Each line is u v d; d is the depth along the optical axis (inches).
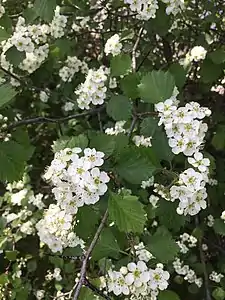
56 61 15.8
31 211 14.3
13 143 9.8
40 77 16.0
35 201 14.5
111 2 14.7
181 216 10.3
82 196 8.4
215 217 14.3
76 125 14.8
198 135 9.2
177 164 12.1
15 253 13.5
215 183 14.0
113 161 9.2
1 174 9.8
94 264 11.8
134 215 8.5
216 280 13.1
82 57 17.2
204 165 9.0
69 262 13.2
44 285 14.1
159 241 9.4
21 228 14.1
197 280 13.1
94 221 9.2
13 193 15.2
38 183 15.8
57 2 13.0
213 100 16.4
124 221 8.5
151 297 8.6
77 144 9.0
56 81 16.8
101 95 11.4
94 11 15.6
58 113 16.6
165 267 13.0
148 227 12.6
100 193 8.4
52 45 15.5
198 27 15.3
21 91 15.5
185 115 9.0
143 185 12.3
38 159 16.8
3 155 9.8
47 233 11.5
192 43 15.9
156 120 10.7
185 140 8.9
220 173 14.9
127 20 15.6
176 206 10.3
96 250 9.4
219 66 14.4
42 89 15.3
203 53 14.1
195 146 9.0
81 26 16.1
